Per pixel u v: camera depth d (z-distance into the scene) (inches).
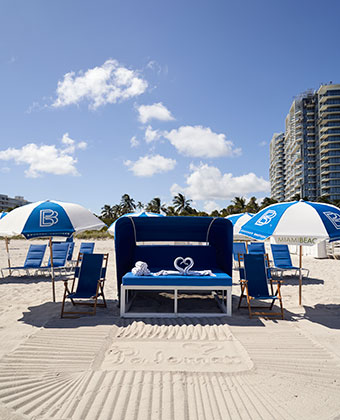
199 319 203.9
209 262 268.4
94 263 232.5
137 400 105.3
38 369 128.8
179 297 271.0
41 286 304.0
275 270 332.5
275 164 4320.9
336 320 203.5
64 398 107.1
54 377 122.2
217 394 110.2
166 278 209.5
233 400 106.6
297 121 3262.8
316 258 514.9
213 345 157.3
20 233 193.0
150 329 181.6
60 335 169.2
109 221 1556.3
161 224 272.1
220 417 96.9
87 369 129.0
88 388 113.3
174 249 271.3
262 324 193.6
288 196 3838.6
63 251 374.0
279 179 4274.1
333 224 195.0
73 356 141.8
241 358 141.5
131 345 156.2
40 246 372.8
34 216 203.3
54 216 205.3
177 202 2282.2
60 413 98.2
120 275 240.2
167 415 97.3
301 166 3248.0
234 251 388.5
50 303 241.6
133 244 283.7
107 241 938.7
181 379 120.7
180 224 272.2
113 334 172.4
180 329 182.2
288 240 201.2
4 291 281.1
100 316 208.7
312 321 201.2
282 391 113.5
